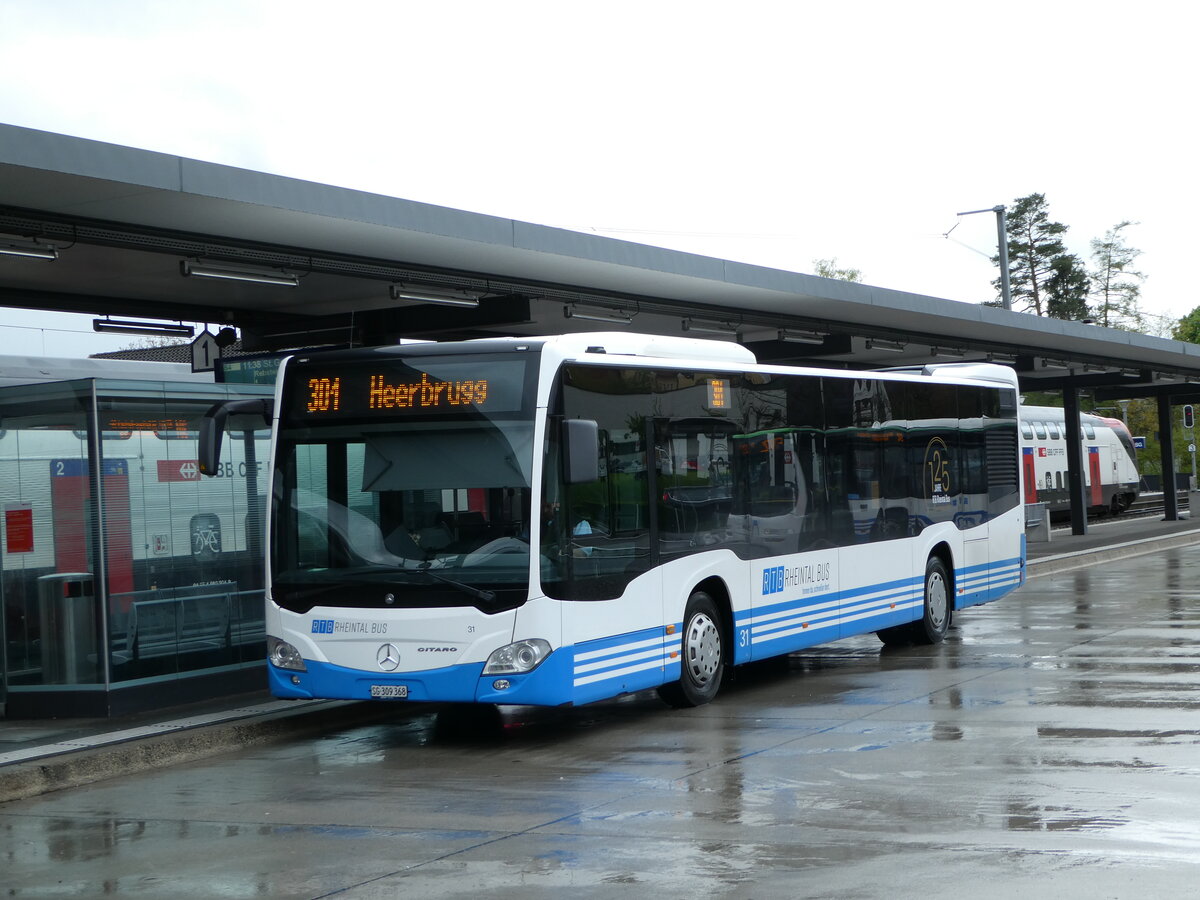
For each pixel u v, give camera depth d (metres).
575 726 11.54
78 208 11.65
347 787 9.38
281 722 11.71
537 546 10.37
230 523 13.22
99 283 15.28
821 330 21.84
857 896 6.24
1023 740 9.87
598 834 7.64
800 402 13.78
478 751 10.59
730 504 12.62
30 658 12.28
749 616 12.77
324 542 10.94
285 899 6.67
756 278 17.56
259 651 13.41
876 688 12.85
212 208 11.75
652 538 11.55
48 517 12.27
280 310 17.72
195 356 15.96
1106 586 22.77
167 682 12.45
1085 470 47.94
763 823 7.71
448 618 10.46
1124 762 8.98
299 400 11.20
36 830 8.56
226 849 7.75
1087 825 7.37
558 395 10.62
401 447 10.82
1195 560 27.75
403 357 10.91
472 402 10.66
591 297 17.36
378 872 7.07
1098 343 27.16
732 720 11.41
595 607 10.82
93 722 11.77
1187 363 32.69
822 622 13.84
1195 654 14.22
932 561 16.09
